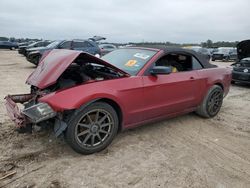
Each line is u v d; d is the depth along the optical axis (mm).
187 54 4562
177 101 4242
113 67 3500
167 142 3881
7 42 36500
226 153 3643
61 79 3566
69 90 3086
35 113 3078
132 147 3635
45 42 20656
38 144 3537
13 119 3295
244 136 4297
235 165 3318
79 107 3076
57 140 3670
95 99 3174
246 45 9336
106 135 3438
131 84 3531
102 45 18562
